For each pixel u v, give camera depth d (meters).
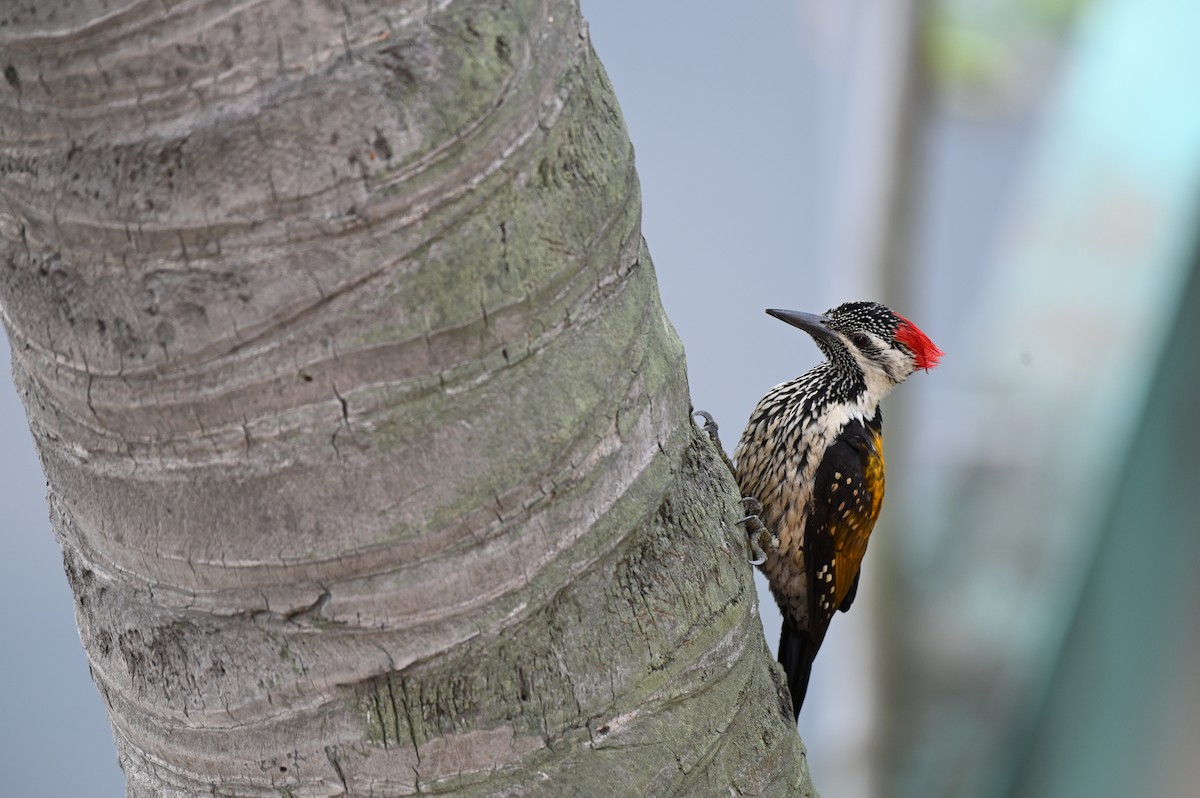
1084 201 17.33
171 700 5.14
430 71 4.64
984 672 17.03
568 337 5.09
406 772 5.07
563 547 5.14
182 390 4.69
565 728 5.20
